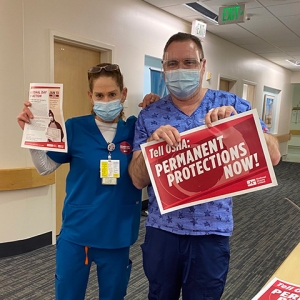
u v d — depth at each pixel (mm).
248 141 1077
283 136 9781
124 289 1491
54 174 2943
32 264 2637
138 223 1490
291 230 3672
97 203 1370
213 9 4246
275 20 4586
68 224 1398
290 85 10234
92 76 1370
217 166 1107
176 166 1137
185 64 1194
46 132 1271
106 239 1375
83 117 1440
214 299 1213
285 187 6035
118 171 1375
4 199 2686
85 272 1417
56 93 1235
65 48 3170
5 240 2736
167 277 1241
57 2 2873
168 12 4391
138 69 3990
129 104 3922
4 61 2547
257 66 7570
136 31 3871
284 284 988
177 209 1145
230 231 1217
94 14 3264
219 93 1256
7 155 2660
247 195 5379
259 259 2869
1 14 2496
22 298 2154
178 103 1253
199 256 1196
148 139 1171
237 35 5574
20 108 2680
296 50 6812
